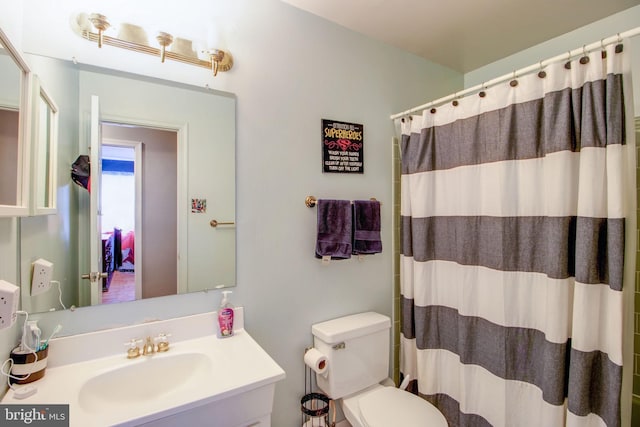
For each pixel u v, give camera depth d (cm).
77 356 104
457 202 153
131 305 115
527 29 176
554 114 117
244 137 138
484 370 140
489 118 138
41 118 96
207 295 130
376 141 183
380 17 163
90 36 107
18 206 79
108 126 112
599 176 107
